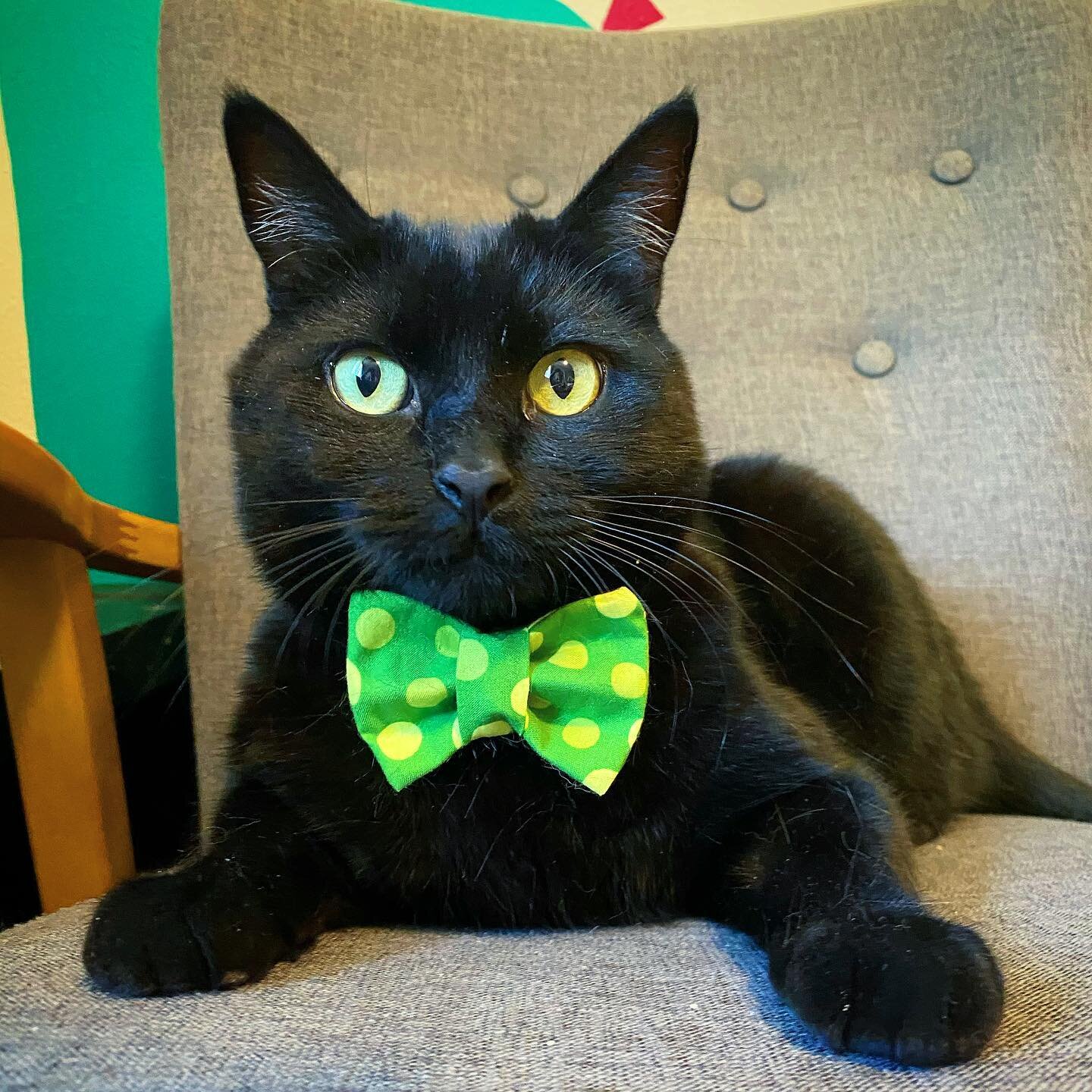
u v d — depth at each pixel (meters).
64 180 0.52
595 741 0.27
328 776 0.28
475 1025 0.21
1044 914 0.26
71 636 0.33
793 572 0.38
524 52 0.47
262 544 0.29
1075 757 0.43
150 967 0.23
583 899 0.28
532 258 0.29
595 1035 0.21
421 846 0.28
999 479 0.44
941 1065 0.19
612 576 0.29
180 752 0.47
